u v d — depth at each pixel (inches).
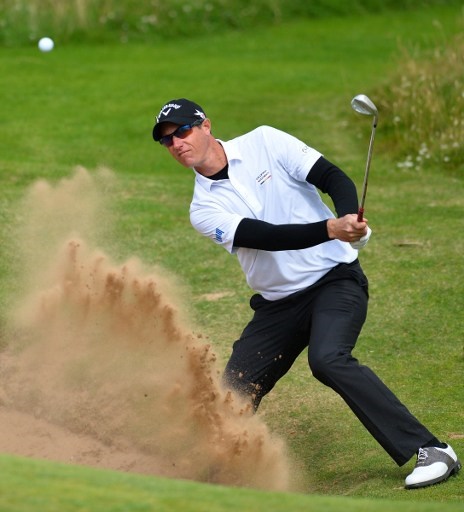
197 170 668.1
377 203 1362.0
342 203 642.8
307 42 2536.9
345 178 655.8
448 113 1653.5
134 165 1560.0
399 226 1250.0
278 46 2491.4
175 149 656.4
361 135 1718.8
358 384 626.2
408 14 2874.0
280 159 662.5
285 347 687.7
